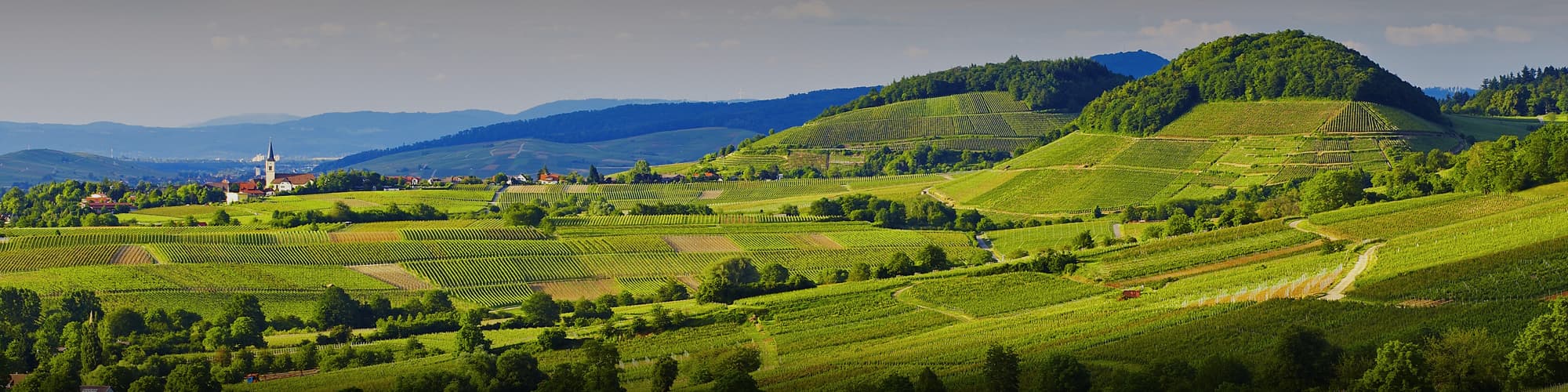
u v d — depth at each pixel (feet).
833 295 499.51
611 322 476.54
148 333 491.31
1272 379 283.38
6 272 626.23
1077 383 299.58
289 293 599.98
